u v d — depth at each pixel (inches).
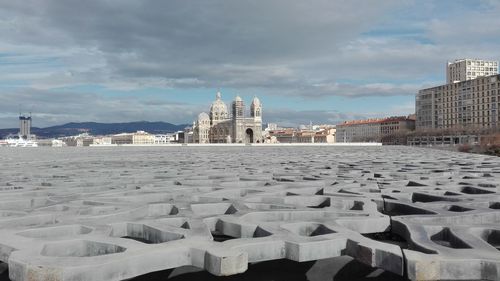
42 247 192.9
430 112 7573.8
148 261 178.9
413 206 299.0
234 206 304.8
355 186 423.8
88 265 164.9
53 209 310.2
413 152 1619.1
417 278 171.9
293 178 522.0
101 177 560.1
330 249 199.3
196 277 249.0
